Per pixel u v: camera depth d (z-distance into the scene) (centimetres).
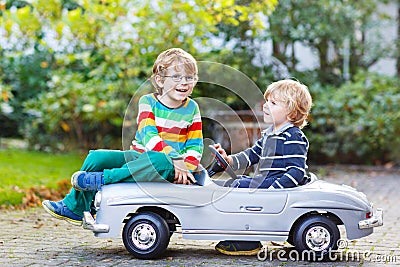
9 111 1229
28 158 1109
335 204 454
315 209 454
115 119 1141
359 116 1191
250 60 1189
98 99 1115
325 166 1201
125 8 980
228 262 448
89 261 448
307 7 1273
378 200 805
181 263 442
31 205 705
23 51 1061
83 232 565
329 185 472
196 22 945
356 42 1330
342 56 1345
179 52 466
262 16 938
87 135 1252
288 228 452
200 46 1016
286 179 457
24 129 1325
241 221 450
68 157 1153
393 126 1173
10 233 557
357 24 1323
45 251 484
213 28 957
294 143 464
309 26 1279
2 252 479
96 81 1121
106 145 1238
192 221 448
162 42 979
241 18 898
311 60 1348
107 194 450
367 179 1030
